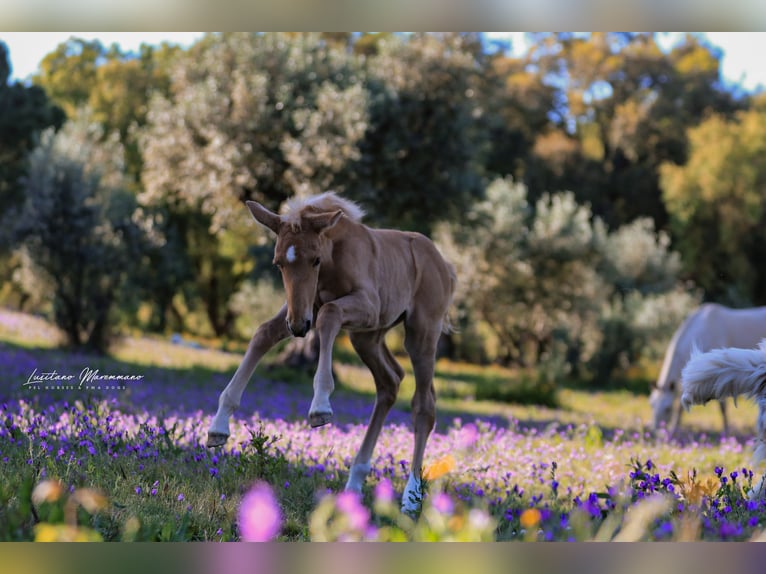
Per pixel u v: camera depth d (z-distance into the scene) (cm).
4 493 405
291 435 831
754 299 4119
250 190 1956
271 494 539
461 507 420
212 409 1141
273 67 1991
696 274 4253
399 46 2222
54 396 1004
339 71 2095
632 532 342
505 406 1858
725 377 585
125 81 3756
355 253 560
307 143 1866
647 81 5372
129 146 3638
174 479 548
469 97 2319
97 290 2150
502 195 3083
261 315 2914
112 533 380
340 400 1608
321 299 555
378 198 2073
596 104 5406
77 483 472
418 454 620
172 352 2328
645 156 5141
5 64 2956
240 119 1908
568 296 3078
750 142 4059
